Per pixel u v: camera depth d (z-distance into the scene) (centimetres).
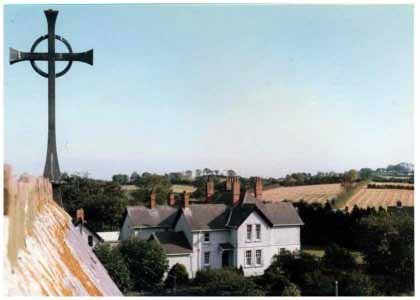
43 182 616
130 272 4216
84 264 575
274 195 9925
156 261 4291
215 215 5212
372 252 4272
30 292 315
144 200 10769
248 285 3797
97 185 9438
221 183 9969
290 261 4062
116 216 8756
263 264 5000
